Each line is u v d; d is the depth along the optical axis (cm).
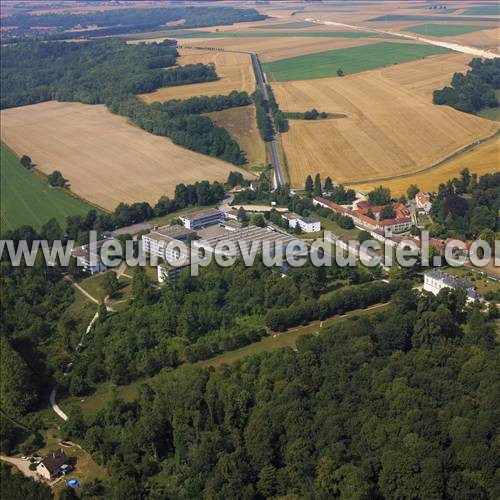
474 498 19675
